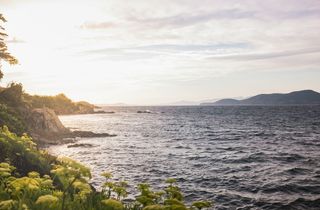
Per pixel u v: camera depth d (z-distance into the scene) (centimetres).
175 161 3262
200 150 4147
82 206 625
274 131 7112
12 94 4100
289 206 1770
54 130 4891
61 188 1059
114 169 2811
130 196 1892
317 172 2641
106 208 638
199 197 1959
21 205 537
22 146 1338
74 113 18300
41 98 12644
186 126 8969
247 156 3578
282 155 3597
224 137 5934
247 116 14875
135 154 3731
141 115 17588
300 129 7612
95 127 8412
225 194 2014
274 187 2169
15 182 534
